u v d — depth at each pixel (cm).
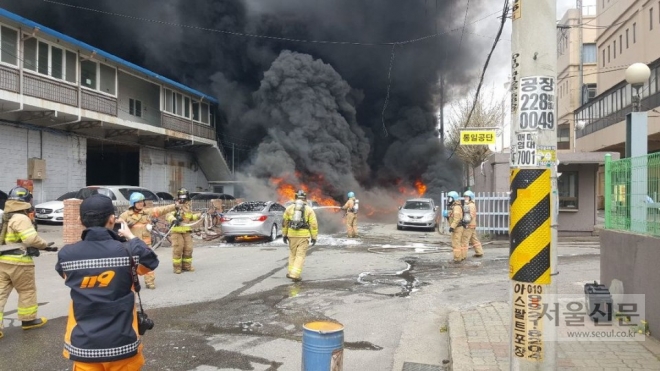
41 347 532
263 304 734
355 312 692
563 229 1650
